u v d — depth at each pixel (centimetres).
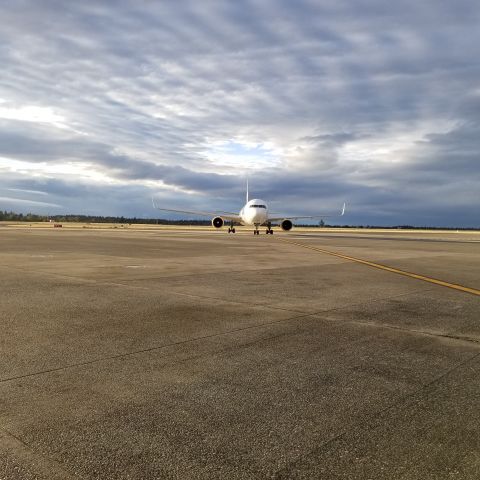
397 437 339
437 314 782
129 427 351
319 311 796
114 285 1066
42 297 898
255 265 1595
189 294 955
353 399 408
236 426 354
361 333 644
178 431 345
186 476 287
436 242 3962
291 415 374
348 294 985
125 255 1941
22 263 1559
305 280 1207
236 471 293
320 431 348
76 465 299
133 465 299
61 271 1331
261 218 4912
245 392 422
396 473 293
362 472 293
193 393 418
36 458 307
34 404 391
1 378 452
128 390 424
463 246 3253
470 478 288
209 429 349
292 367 493
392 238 5078
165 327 666
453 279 1274
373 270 1485
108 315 741
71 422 358
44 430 345
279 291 1011
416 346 581
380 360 521
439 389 434
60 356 524
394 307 842
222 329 658
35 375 461
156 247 2534
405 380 457
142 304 838
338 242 3622
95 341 588
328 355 538
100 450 317
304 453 316
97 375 463
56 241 3041
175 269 1423
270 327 673
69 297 902
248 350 555
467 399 411
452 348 573
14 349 549
